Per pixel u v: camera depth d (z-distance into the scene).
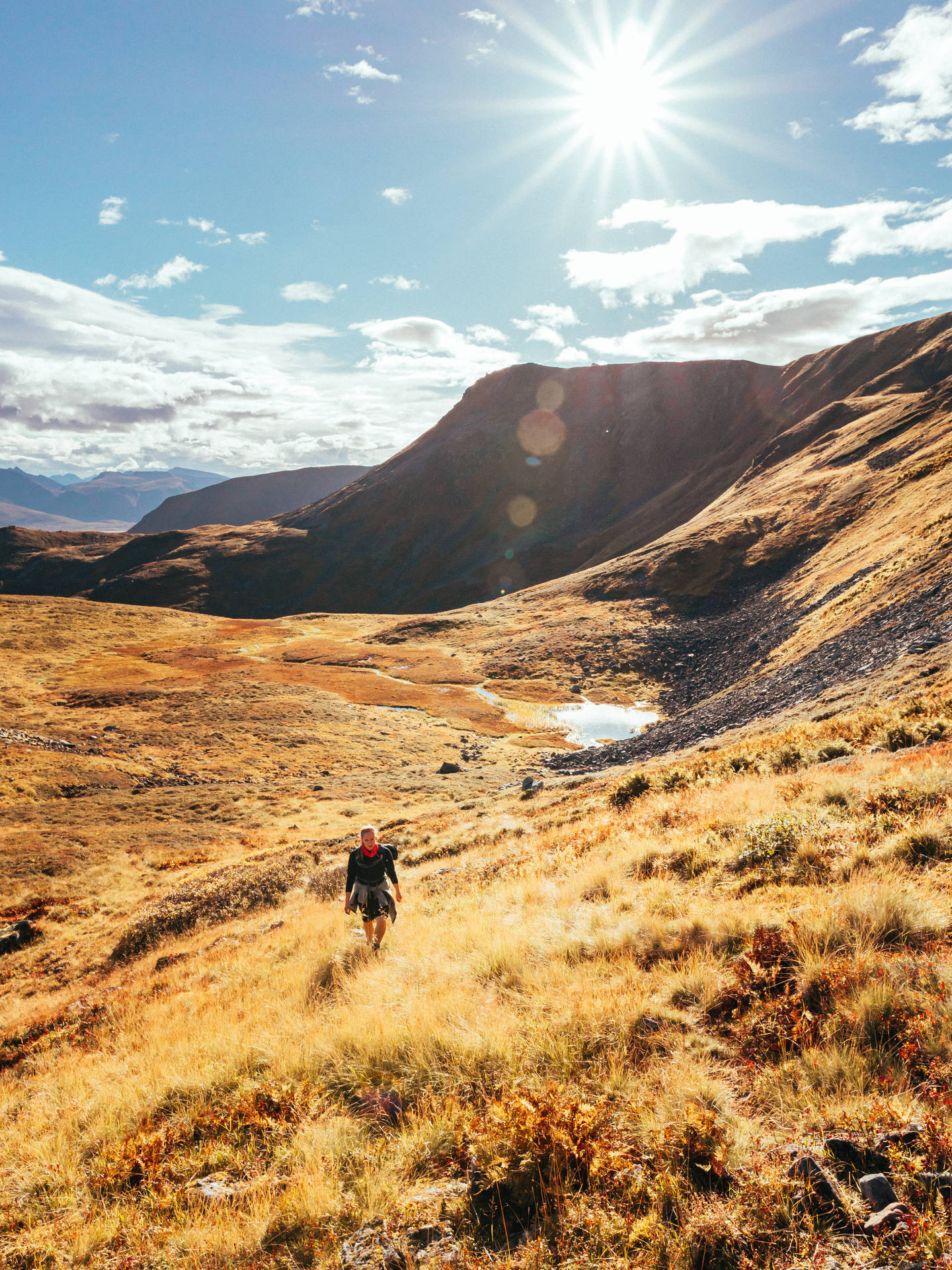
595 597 117.75
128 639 104.38
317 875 22.12
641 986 5.28
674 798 13.85
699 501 179.00
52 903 27.59
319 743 57.09
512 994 5.77
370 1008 6.40
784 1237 2.75
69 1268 3.98
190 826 37.53
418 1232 3.35
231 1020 8.28
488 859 15.91
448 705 72.44
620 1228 2.97
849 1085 3.60
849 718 16.88
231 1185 4.41
